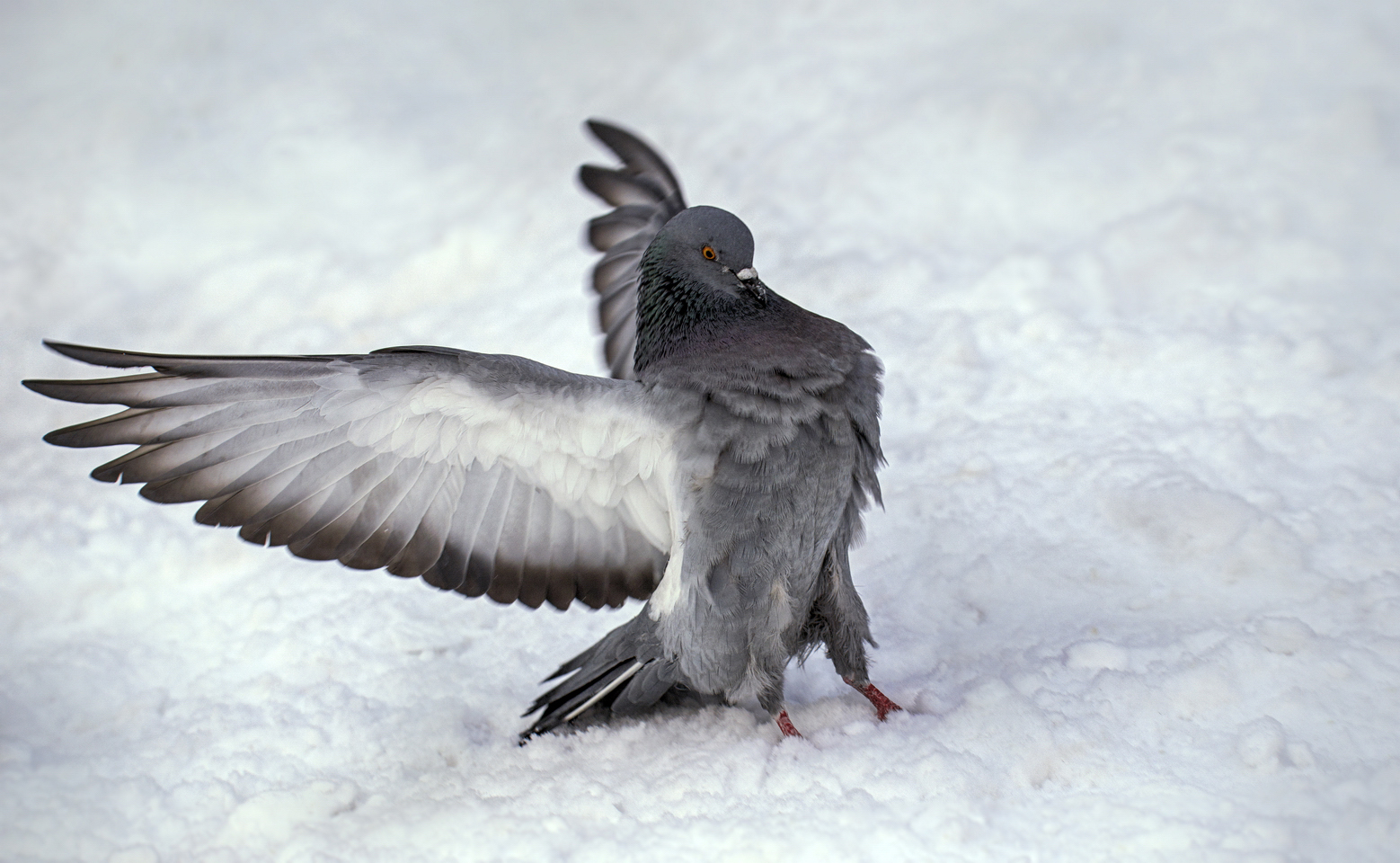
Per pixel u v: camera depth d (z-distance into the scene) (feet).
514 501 26.00
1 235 54.54
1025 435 36.60
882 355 41.37
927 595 31.42
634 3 67.46
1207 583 29.55
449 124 60.03
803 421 25.21
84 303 51.85
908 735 25.49
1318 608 27.68
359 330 48.55
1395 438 33.60
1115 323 41.09
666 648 26.50
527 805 25.13
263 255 52.49
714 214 27.04
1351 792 21.74
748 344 25.95
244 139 59.41
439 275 50.67
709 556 25.43
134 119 61.00
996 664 28.19
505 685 30.91
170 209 55.52
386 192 55.77
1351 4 53.78
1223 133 48.19
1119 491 32.86
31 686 31.32
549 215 52.01
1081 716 25.11
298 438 24.39
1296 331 38.99
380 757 28.40
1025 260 43.78
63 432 22.80
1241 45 52.75
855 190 49.73
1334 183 45.14
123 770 28.32
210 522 24.41
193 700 30.76
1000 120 50.52
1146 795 22.67
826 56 58.54
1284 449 33.99
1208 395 36.76
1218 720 24.43
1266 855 20.58
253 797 26.76
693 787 25.08
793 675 30.22
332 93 61.87
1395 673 24.73
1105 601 29.78
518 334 45.50
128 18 69.82
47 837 26.05
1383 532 30.09
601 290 33.53
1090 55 54.34
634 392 25.13
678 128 56.54
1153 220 44.47
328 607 33.78
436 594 34.22
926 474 35.91
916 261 45.19
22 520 38.65
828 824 22.98
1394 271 41.19
